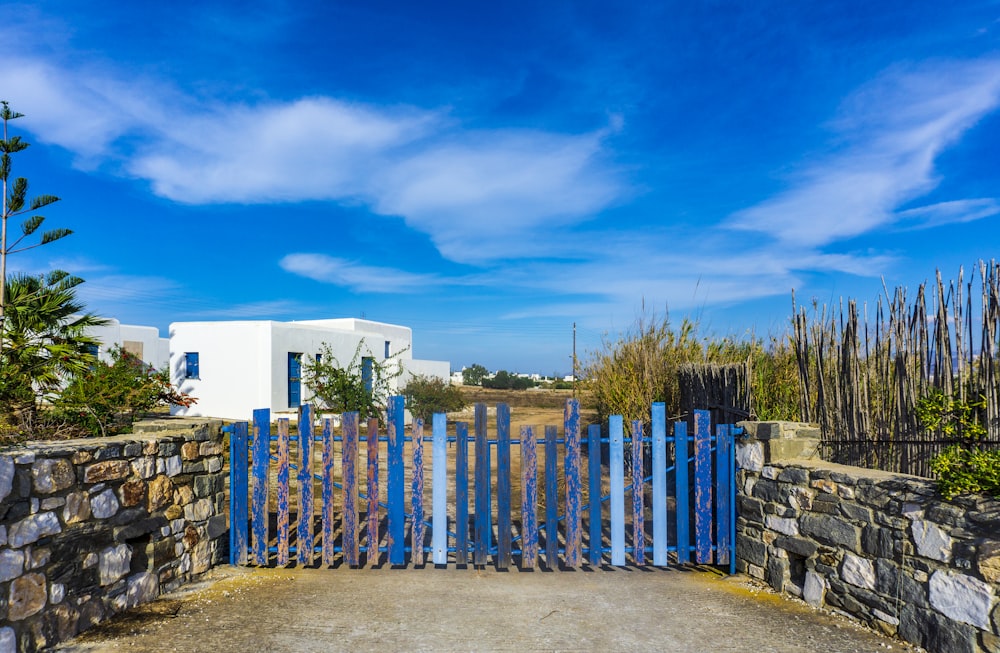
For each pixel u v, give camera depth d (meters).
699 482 5.59
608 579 5.41
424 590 5.03
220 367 19.30
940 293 4.44
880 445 5.00
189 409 19.38
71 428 7.48
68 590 3.90
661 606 4.71
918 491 3.91
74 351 8.02
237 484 5.62
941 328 4.40
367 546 5.59
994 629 3.38
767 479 5.27
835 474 4.57
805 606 4.71
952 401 4.06
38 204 9.71
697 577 5.48
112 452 4.31
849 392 5.36
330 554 5.54
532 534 5.55
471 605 4.70
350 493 5.55
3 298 9.11
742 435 5.61
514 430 17.80
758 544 5.35
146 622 4.23
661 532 5.55
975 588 3.49
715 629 4.27
